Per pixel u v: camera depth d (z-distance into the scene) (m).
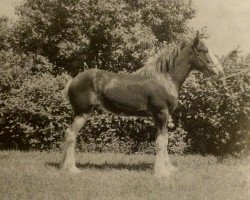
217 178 8.32
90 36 17.06
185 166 9.53
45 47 17.64
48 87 12.75
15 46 16.33
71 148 8.88
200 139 12.77
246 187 7.61
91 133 12.91
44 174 8.43
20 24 16.38
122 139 13.04
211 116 12.19
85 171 8.84
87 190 7.22
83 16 16.80
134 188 7.45
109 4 16.53
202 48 8.88
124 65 17.53
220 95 11.84
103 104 8.91
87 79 8.84
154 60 8.93
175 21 19.44
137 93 8.71
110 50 17.31
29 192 7.10
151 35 17.59
